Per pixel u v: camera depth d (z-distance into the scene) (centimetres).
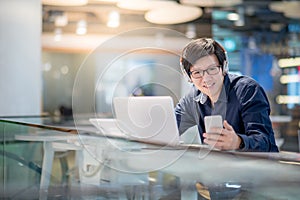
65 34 656
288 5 571
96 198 89
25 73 354
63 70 693
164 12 502
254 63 729
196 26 604
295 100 711
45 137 112
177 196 87
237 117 154
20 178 101
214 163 102
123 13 544
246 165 102
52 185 96
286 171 97
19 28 352
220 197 84
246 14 608
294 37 711
